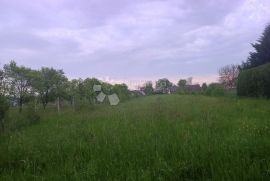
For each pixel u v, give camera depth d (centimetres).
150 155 609
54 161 656
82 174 522
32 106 1788
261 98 2284
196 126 923
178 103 2550
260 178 453
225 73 5794
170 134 804
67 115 1953
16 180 538
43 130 1195
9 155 713
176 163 533
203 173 497
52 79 3005
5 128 1322
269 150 573
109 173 518
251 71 2627
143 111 1792
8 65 2294
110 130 977
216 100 2711
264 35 3622
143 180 472
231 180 452
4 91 1816
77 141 816
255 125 866
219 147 600
